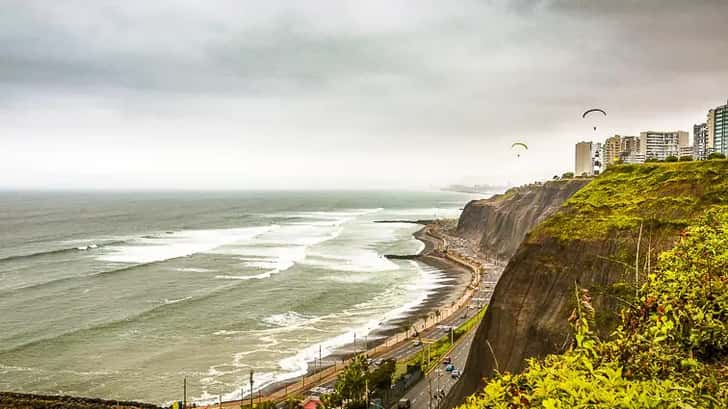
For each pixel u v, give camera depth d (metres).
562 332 34.25
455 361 60.84
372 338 72.19
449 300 93.94
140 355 65.00
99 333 73.19
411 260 137.88
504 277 43.12
